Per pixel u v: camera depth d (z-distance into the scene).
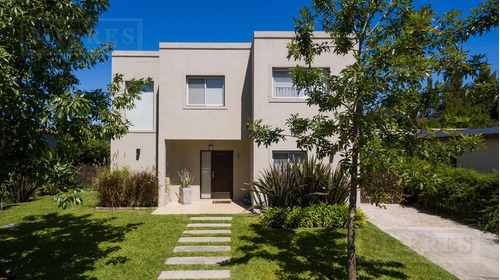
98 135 5.15
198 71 10.99
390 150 3.62
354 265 4.44
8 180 4.55
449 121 3.65
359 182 3.94
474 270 5.29
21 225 8.17
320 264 5.49
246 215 9.47
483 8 3.93
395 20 4.48
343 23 4.65
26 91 4.40
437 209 10.22
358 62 3.75
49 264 5.44
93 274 5.04
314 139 4.89
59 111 3.82
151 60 12.24
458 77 3.81
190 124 10.95
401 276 4.97
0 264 5.43
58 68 5.05
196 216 9.34
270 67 10.16
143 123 12.30
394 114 4.19
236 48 11.08
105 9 5.47
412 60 3.40
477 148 3.66
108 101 6.01
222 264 5.49
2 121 4.04
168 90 10.94
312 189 8.71
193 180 12.52
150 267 5.33
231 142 12.71
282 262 5.58
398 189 4.19
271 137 5.37
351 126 4.36
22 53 4.29
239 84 11.05
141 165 12.16
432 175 3.71
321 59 10.01
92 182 13.83
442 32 3.96
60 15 4.62
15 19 4.00
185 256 5.89
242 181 12.66
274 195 8.77
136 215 9.48
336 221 7.99
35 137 4.24
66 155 5.00
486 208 7.84
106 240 6.86
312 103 4.91
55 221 8.64
